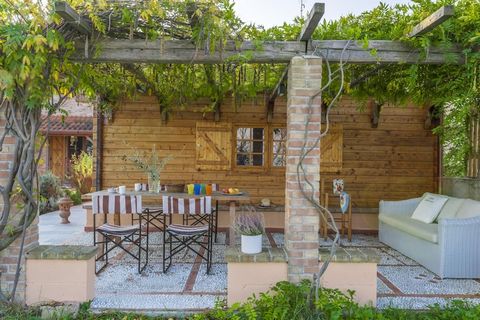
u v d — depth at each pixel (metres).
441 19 2.70
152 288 3.61
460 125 5.25
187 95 5.66
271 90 5.79
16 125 2.98
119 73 4.75
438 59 3.29
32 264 3.10
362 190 6.58
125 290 3.54
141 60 3.17
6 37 2.71
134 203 4.05
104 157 6.55
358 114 6.54
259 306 2.86
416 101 4.83
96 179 6.46
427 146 6.60
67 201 7.41
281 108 6.55
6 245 3.04
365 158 6.59
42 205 8.80
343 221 6.01
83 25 2.84
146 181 6.54
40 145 3.21
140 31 3.10
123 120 6.55
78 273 3.10
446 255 4.05
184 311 3.06
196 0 2.82
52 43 2.68
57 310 2.97
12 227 3.03
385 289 3.68
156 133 6.56
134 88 5.38
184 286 3.68
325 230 5.85
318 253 3.08
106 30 3.04
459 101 4.11
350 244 5.66
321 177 6.54
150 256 4.86
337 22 3.40
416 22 3.14
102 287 3.62
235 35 3.10
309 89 3.07
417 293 3.56
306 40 3.15
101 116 6.52
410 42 3.24
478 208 4.31
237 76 4.98
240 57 3.13
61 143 11.84
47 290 3.10
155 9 2.80
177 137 6.57
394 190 6.59
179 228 4.17
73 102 12.33
